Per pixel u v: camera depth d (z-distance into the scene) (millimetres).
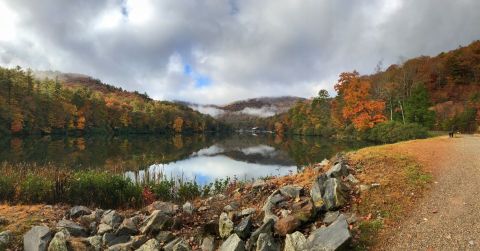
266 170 32594
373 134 51750
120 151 52969
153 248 9297
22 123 86188
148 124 137875
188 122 162375
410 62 103375
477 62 95625
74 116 106188
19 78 92438
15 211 12180
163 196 16469
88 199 14922
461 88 89938
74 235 10484
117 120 124875
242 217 11227
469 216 9828
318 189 11305
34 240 9492
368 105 52500
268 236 8906
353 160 16016
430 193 11758
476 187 12305
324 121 99500
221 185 18484
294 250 8352
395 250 8359
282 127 150750
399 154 16859
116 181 15578
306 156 43750
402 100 56406
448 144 22531
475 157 17562
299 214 9906
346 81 54188
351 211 10508
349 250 8383
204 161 41094
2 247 9469
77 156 43000
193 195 16844
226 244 9133
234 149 62406
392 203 10852
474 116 55656
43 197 14656
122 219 11672
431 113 52719
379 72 59125
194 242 10172
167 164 37156
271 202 11453
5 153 44250
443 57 106000
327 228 8867
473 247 8148
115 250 9477
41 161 36531
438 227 9297
